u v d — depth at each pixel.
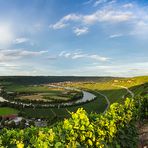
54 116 183.25
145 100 25.03
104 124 12.06
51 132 9.71
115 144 12.32
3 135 9.59
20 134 9.71
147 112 24.45
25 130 10.45
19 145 8.45
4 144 9.12
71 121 10.71
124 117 15.37
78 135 10.27
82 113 10.87
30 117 185.25
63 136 9.66
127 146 13.54
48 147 9.02
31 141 9.26
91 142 10.40
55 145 9.13
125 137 13.51
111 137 12.05
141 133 18.59
